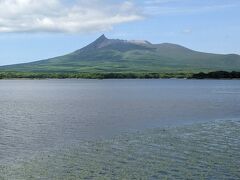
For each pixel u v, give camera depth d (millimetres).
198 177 34156
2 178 34250
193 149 44781
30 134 55719
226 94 154625
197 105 104438
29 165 38219
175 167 37281
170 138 51688
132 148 45406
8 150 44844
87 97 141875
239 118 74188
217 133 55719
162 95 151000
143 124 65938
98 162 39188
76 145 47406
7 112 86688
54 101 122188
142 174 35188
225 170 36156
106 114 82062
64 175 35031
